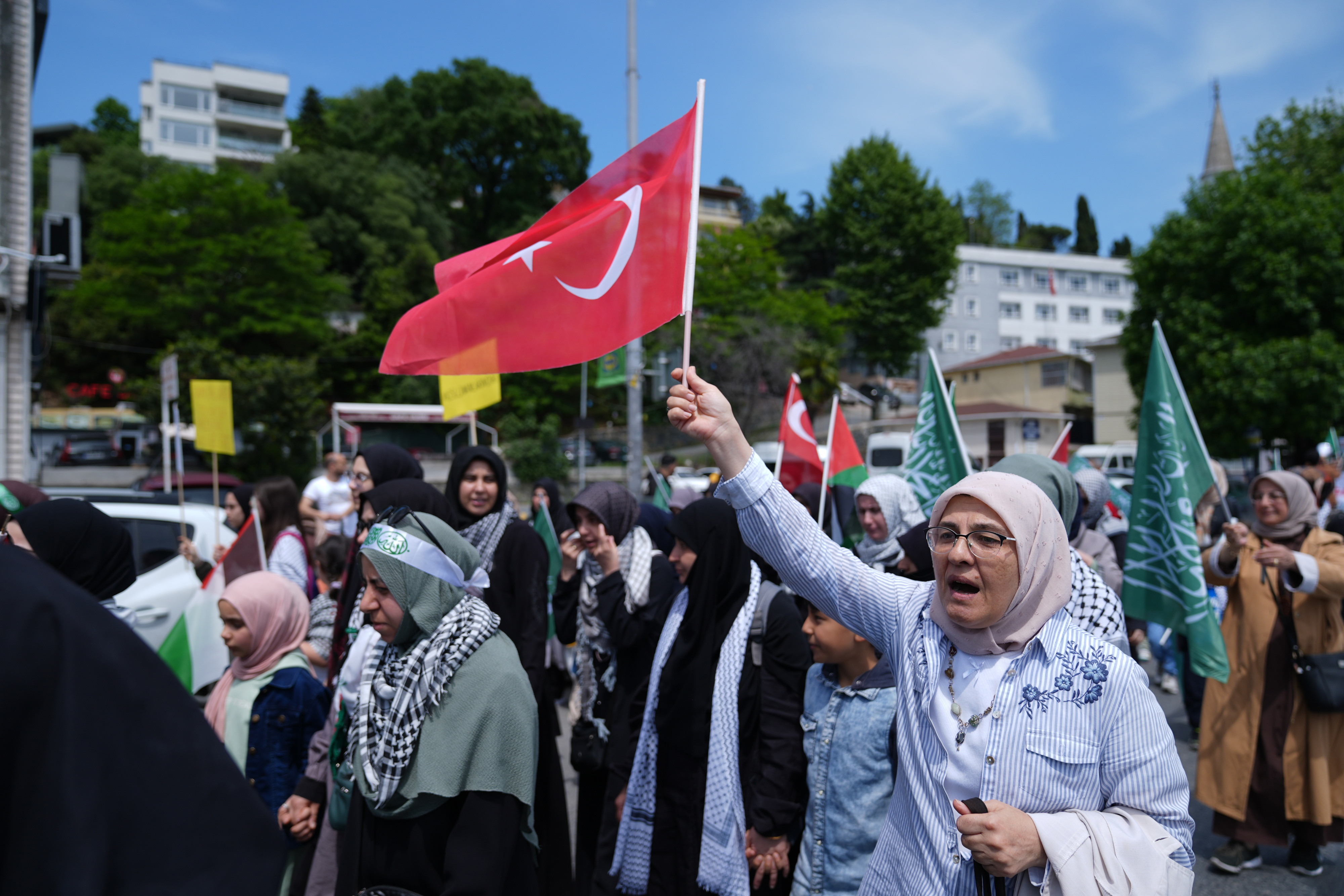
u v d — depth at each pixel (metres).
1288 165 26.81
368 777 2.29
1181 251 23.84
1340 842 4.20
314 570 5.46
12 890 0.88
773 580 3.31
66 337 38.84
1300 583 4.05
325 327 34.66
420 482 3.60
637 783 3.17
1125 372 38.94
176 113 64.75
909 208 46.28
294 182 46.72
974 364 44.75
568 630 4.10
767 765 2.95
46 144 69.75
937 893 1.76
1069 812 1.73
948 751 1.81
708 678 3.07
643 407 40.62
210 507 7.25
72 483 22.02
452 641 2.34
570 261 2.90
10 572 0.95
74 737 0.91
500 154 54.81
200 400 6.54
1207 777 4.45
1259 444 23.20
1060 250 89.38
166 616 6.51
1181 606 4.11
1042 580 1.81
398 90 55.91
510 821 2.28
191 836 0.96
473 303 2.99
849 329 46.88
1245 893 4.10
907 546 3.28
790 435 6.21
